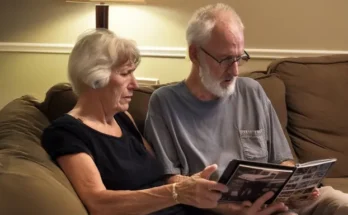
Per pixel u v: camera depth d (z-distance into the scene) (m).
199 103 1.85
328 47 2.77
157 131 1.84
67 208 1.32
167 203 1.45
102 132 1.63
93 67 1.58
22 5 2.82
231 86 1.82
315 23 2.74
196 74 1.86
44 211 1.30
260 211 1.59
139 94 2.04
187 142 1.81
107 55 1.60
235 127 1.87
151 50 2.82
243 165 1.38
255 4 2.74
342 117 2.26
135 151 1.71
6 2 2.82
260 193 1.53
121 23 2.81
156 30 2.80
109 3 2.47
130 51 1.65
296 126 2.25
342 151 2.23
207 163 1.81
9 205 1.29
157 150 1.82
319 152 2.21
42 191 1.32
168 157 1.81
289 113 2.27
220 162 1.82
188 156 1.81
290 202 1.74
